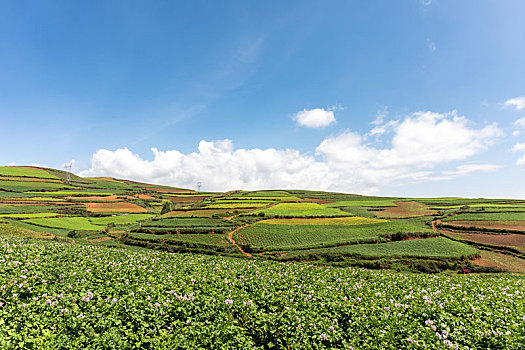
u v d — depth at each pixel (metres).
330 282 22.66
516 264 48.31
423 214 106.31
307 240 61.00
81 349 10.53
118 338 11.23
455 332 12.86
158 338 11.62
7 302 13.59
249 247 58.44
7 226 62.84
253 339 13.02
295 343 11.99
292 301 16.70
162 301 14.70
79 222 87.44
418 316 14.85
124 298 15.04
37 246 28.23
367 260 49.22
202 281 19.81
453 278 27.16
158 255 31.53
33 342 10.43
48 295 14.87
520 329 12.95
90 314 12.99
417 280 24.94
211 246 59.06
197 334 12.10
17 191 127.06
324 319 14.05
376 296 18.30
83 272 19.91
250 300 15.80
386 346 11.93
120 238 69.19
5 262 19.86
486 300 18.08
